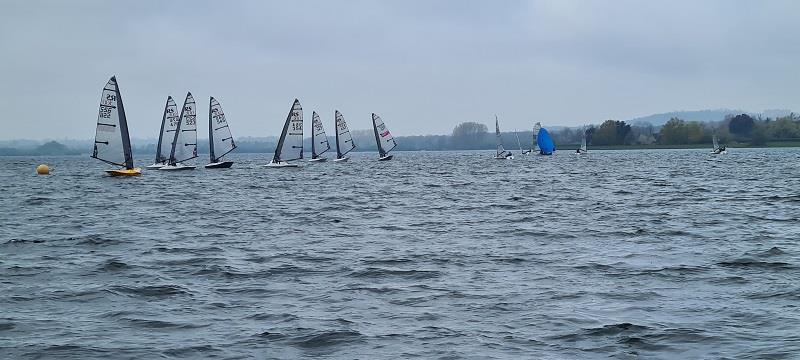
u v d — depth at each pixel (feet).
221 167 292.20
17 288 60.08
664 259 71.46
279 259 74.69
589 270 66.08
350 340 44.37
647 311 50.55
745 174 245.04
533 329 46.44
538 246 82.43
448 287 59.36
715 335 44.37
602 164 370.53
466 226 104.73
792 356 40.24
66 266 71.26
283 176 269.44
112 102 231.50
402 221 113.29
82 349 42.88
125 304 54.29
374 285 60.59
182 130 271.69
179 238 93.66
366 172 306.55
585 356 41.19
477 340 44.19
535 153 563.48
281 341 44.32
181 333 46.32
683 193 162.71
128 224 111.86
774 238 85.97
